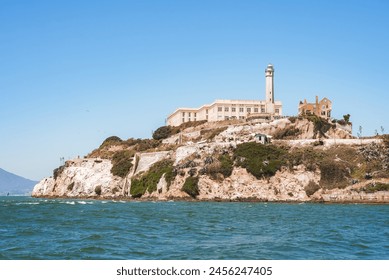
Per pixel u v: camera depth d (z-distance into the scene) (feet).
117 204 485.56
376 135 648.38
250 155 606.14
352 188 556.92
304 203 542.57
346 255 162.71
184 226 246.88
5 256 155.43
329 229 238.89
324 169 581.53
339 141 628.28
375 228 248.11
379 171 568.41
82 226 239.71
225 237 203.92
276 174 587.27
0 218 285.02
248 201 567.18
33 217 293.84
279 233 220.43
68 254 158.92
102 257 154.61
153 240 192.13
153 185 641.40
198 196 587.27
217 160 611.06
